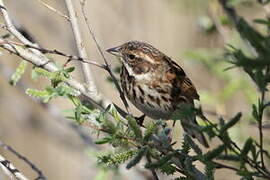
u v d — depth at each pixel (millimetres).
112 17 15031
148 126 6605
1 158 8219
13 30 8195
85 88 7801
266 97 11617
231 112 13641
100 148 11914
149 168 6539
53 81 7297
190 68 14359
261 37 5312
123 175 11484
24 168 15977
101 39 14453
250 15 12680
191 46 15367
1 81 15578
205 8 13422
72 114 6828
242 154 6070
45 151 16125
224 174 13641
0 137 15656
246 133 11016
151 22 15578
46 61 7852
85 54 8094
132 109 14625
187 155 6555
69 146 14828
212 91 13492
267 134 12305
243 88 11984
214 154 6086
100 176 10758
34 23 15016
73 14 8133
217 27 11977
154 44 15406
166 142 6617
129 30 14914
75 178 15742
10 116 15617
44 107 13094
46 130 15195
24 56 7941
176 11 13719
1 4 8258
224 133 6023
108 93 13781
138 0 15508
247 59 5180
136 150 6605
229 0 11734
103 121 6637
